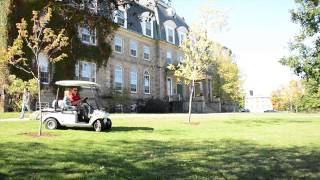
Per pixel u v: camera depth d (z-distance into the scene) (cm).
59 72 3459
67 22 806
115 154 1077
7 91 2964
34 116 2294
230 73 5934
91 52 3844
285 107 9081
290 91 7819
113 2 719
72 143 1280
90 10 731
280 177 828
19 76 3073
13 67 3030
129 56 4616
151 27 5084
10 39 3045
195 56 2528
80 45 3688
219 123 2472
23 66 3103
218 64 5856
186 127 2112
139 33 4766
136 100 4631
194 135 1702
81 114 1792
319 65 1917
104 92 4075
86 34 3797
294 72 2020
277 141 1512
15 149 1099
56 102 1828
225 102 6097
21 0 3053
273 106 9400
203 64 2572
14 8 3059
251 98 10969
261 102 10856
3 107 2958
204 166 932
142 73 4853
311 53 1967
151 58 5072
